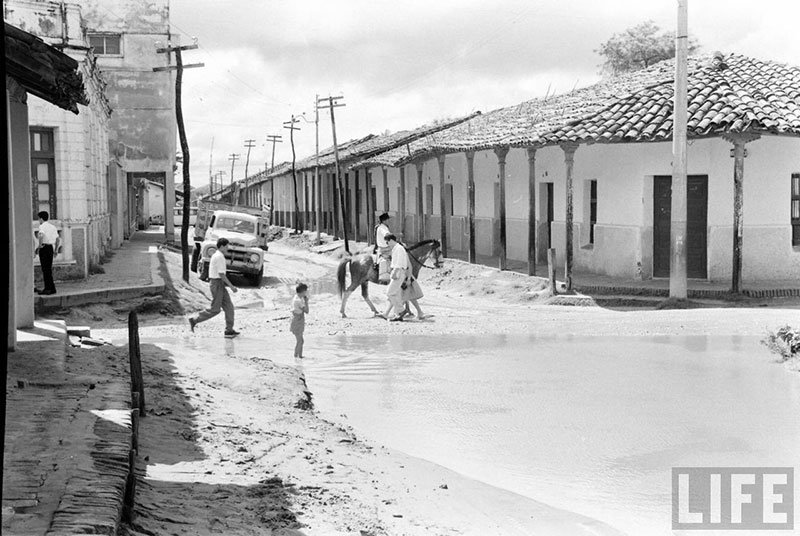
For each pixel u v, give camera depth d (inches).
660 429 393.1
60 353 435.8
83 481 221.3
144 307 808.3
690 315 708.0
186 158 1088.8
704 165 844.0
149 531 215.2
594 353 581.6
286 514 254.1
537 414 425.7
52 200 871.7
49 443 260.2
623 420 410.0
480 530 269.1
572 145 866.1
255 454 326.0
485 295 958.4
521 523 278.5
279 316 813.2
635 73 1127.0
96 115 1071.6
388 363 565.0
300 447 345.4
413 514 277.7
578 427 400.8
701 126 783.1
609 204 944.3
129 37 1697.8
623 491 313.4
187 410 382.6
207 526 230.8
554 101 1229.7
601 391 470.9
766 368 522.6
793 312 696.4
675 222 775.7
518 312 800.9
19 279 513.7
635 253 896.9
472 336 669.3
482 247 1286.9
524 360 564.1
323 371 541.3
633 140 828.6
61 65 389.1
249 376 486.3
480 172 1300.4
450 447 373.7
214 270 677.3
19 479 222.2
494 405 446.0
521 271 1035.3
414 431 400.2
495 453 362.6
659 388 473.4
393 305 774.5
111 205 1519.4
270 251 2023.9
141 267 1071.6
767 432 385.4
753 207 834.8
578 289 869.8
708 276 846.5
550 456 357.4
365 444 370.0
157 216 3538.4
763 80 884.0
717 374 506.6
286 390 467.2
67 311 754.2
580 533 271.6
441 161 1225.4
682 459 349.4
